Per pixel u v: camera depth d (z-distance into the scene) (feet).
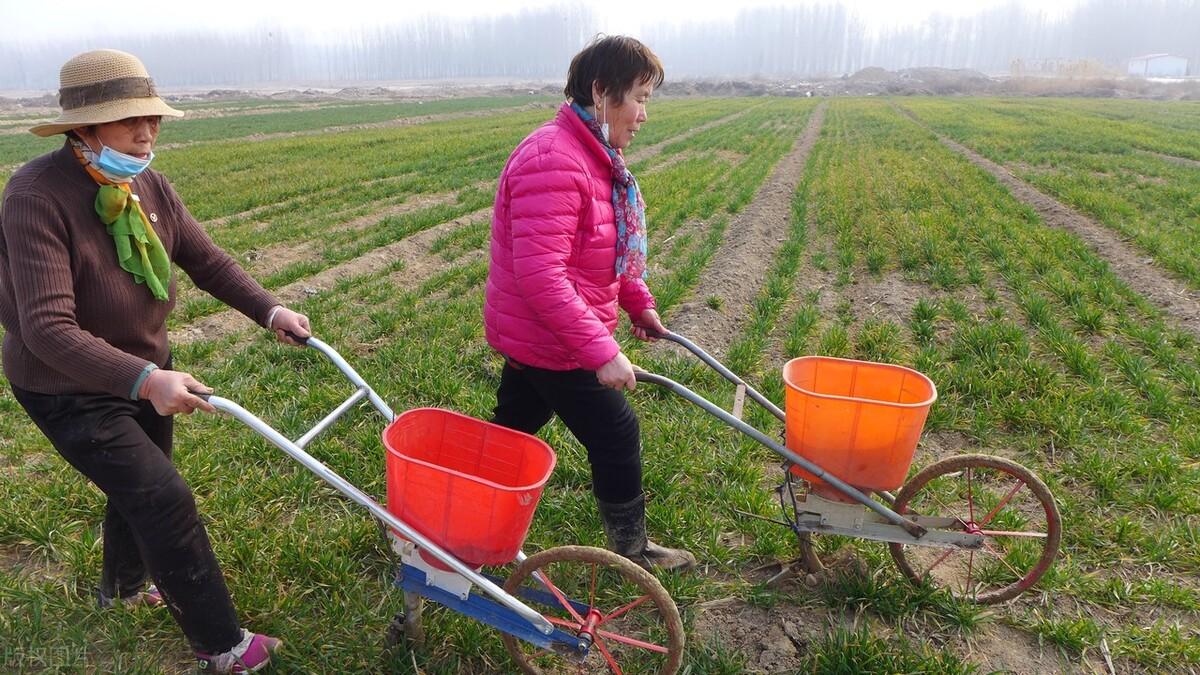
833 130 104.01
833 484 10.69
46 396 8.76
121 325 9.03
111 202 8.54
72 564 12.01
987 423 17.26
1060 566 12.57
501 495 8.66
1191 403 18.29
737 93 299.58
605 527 11.79
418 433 10.02
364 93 316.60
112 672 10.12
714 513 14.14
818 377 11.98
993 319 24.38
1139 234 33.63
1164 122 112.06
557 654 9.77
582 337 9.47
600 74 9.48
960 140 83.10
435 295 27.58
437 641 10.68
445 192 50.19
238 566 12.21
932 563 12.76
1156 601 11.95
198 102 243.40
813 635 11.22
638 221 10.41
